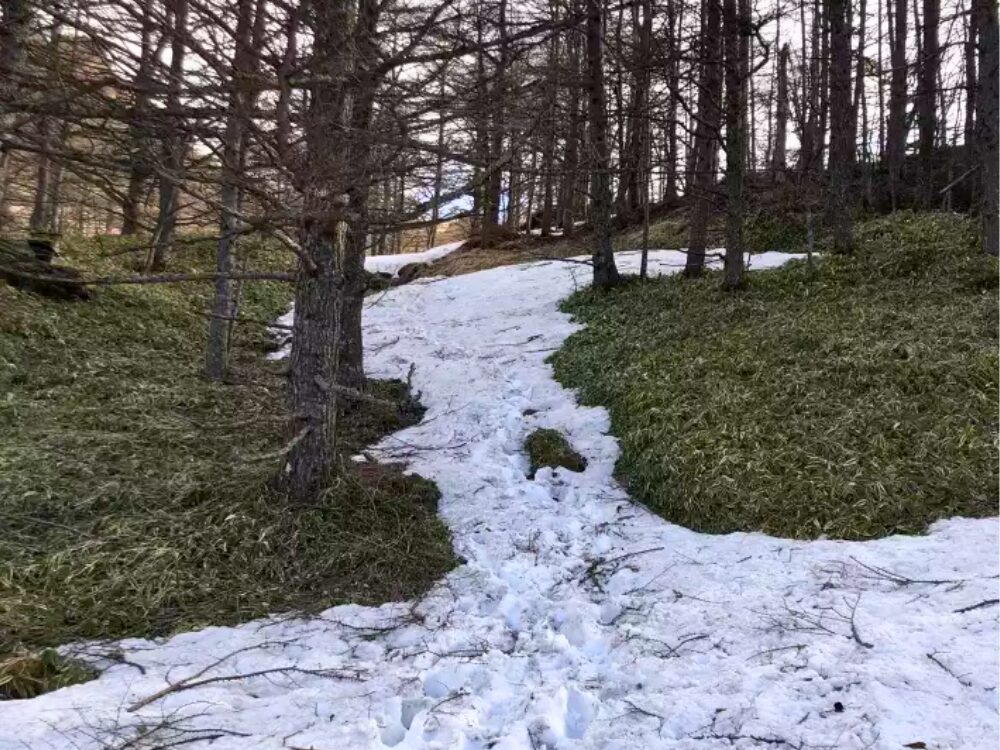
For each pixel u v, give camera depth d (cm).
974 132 1575
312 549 482
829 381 679
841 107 1160
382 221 375
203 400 808
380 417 815
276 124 259
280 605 430
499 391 882
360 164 303
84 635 384
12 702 308
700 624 390
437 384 934
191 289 1301
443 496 614
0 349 822
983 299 842
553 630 412
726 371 743
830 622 372
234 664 361
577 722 321
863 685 307
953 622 355
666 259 1425
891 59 1877
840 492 527
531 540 533
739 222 1035
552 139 599
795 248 1341
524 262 1712
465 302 1403
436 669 355
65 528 482
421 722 303
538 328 1126
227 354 915
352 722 301
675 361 801
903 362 677
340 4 268
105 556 449
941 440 565
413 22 342
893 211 1472
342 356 837
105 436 643
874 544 465
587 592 460
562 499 624
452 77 332
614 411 752
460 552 517
